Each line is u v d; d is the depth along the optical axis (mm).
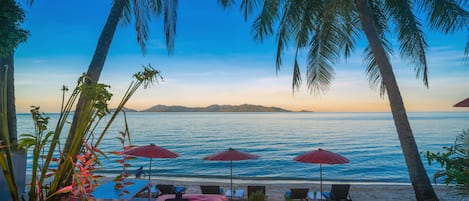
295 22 10289
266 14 10102
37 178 1668
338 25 10312
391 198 9867
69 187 1569
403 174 21375
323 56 10625
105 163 21766
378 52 8695
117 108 1803
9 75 5688
